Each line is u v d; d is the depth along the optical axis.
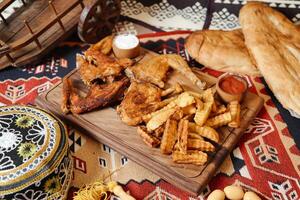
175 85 0.86
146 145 0.78
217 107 0.82
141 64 0.92
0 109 0.74
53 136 0.70
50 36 1.02
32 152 0.66
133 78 0.88
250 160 0.81
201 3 1.21
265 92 0.95
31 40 0.96
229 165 0.80
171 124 0.76
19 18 1.08
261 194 0.76
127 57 0.95
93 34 1.04
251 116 0.83
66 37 1.05
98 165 0.81
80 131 0.84
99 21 1.03
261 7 1.01
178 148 0.74
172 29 1.17
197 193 0.72
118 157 0.82
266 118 0.89
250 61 0.95
